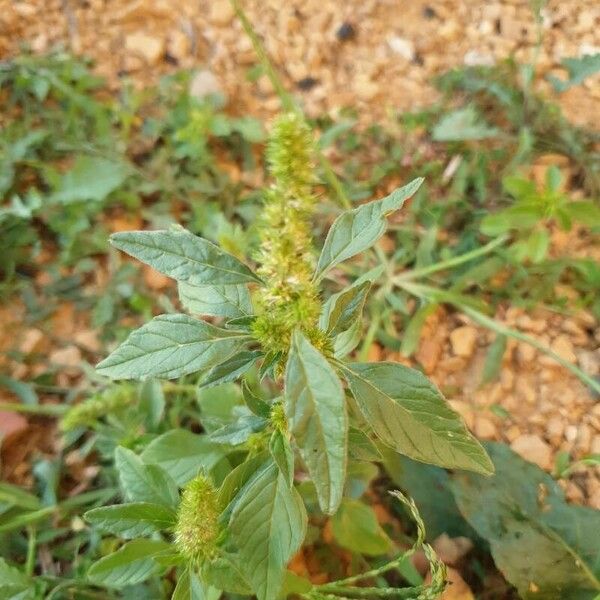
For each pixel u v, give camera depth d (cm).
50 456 32
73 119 41
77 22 46
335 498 14
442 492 30
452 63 45
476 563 29
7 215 37
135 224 39
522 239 37
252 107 44
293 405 15
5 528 28
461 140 41
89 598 27
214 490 20
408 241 38
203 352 18
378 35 46
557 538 28
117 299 36
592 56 42
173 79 43
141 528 21
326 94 44
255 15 47
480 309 36
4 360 35
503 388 34
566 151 41
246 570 19
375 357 35
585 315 36
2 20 45
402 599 28
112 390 31
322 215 39
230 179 40
